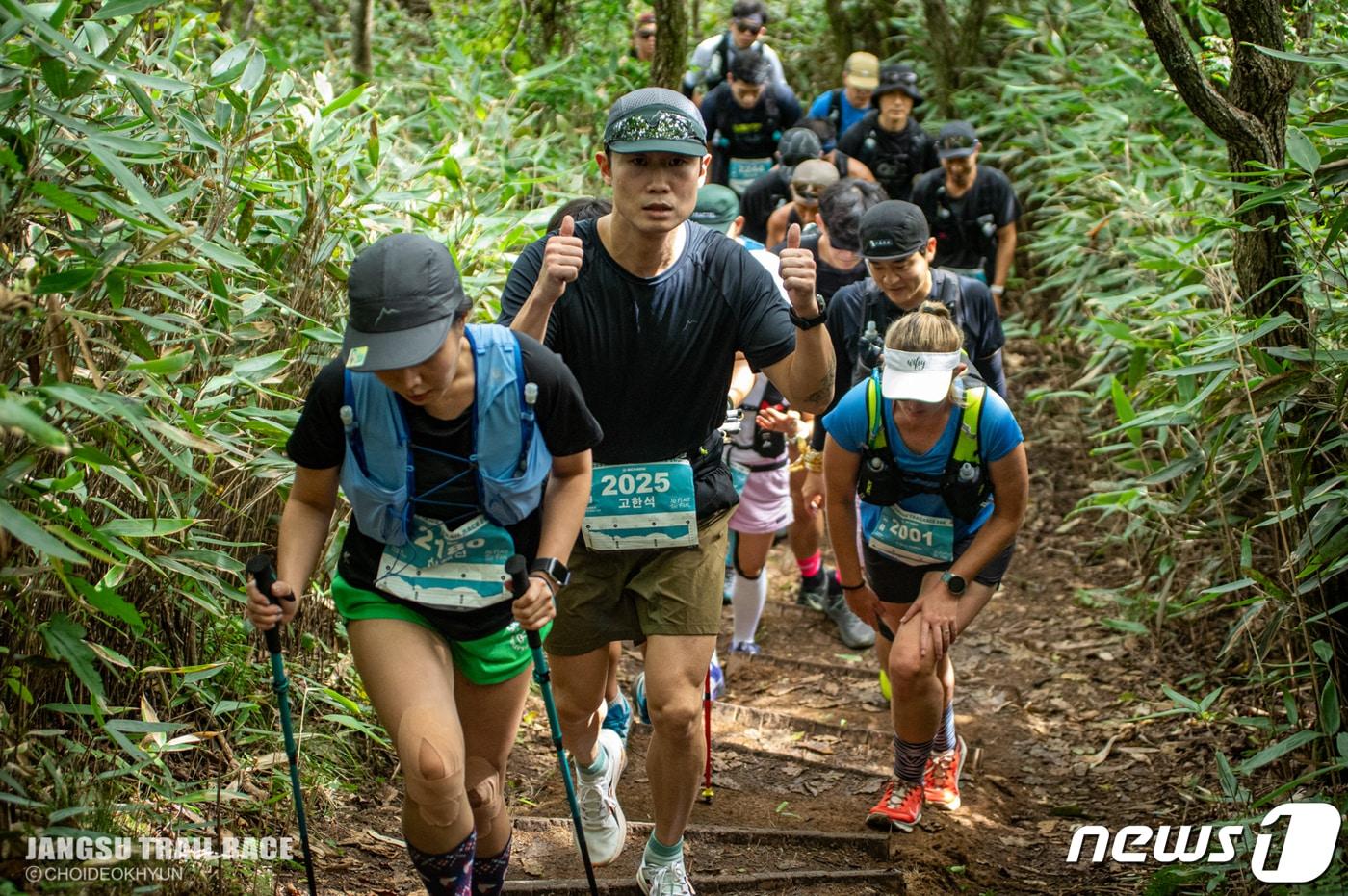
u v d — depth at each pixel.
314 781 3.72
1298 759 4.26
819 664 5.48
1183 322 5.80
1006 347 8.64
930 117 10.42
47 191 2.76
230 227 4.07
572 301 3.23
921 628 3.72
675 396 3.28
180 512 3.49
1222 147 6.88
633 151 3.08
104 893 2.81
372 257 2.51
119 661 3.09
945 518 3.79
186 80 4.01
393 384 2.54
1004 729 4.96
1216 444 4.31
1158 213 6.55
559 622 3.38
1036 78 9.98
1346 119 4.07
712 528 3.35
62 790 2.85
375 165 4.78
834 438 3.79
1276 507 3.98
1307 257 4.18
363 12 7.80
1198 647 5.32
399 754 2.61
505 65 8.91
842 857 3.93
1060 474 7.26
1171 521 5.62
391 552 2.76
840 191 5.24
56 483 2.79
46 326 2.79
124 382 3.18
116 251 2.94
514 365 2.66
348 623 2.79
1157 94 7.77
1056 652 5.58
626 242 3.21
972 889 3.85
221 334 3.50
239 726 3.63
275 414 3.61
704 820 4.15
